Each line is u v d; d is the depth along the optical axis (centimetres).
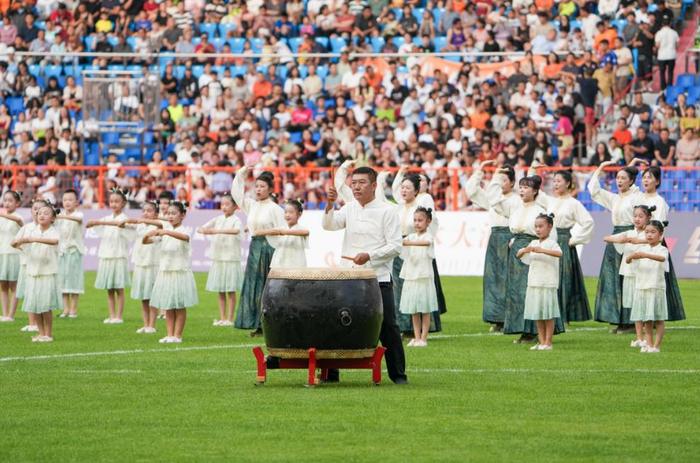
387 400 2797
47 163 7888
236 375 3228
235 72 8494
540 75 7919
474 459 2202
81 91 8381
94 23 8938
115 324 4778
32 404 2758
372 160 7350
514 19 8375
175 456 2230
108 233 4869
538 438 2380
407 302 4031
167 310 4134
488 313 4444
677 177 6950
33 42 8788
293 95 8162
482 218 6975
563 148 7362
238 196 4375
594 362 3506
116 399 2822
